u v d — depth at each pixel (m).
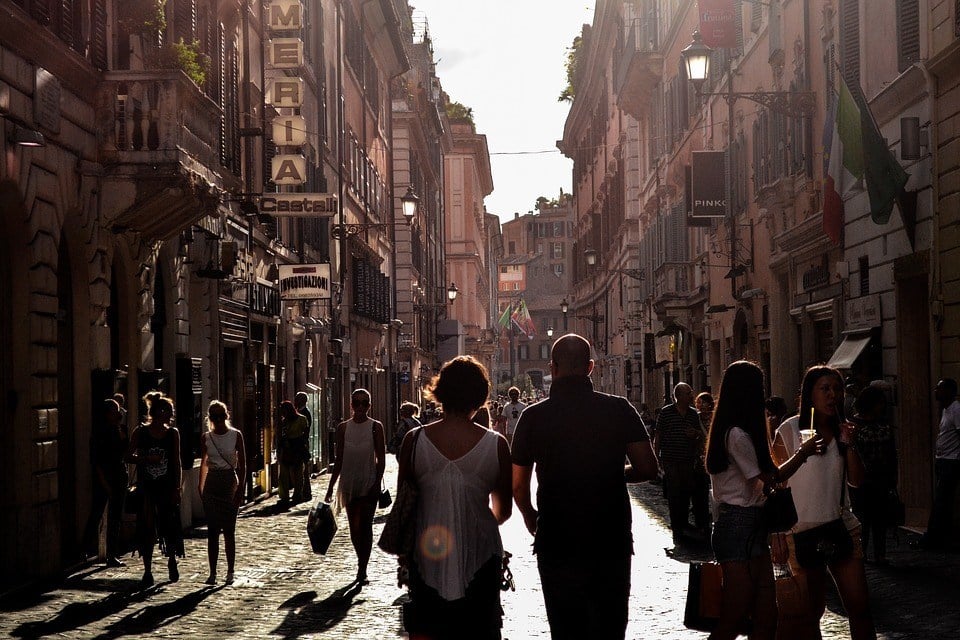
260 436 25.88
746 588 7.07
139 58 16.73
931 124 17.03
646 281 47.75
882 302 19.45
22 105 12.64
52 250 13.72
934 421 17.33
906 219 18.02
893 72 18.66
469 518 6.38
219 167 17.89
